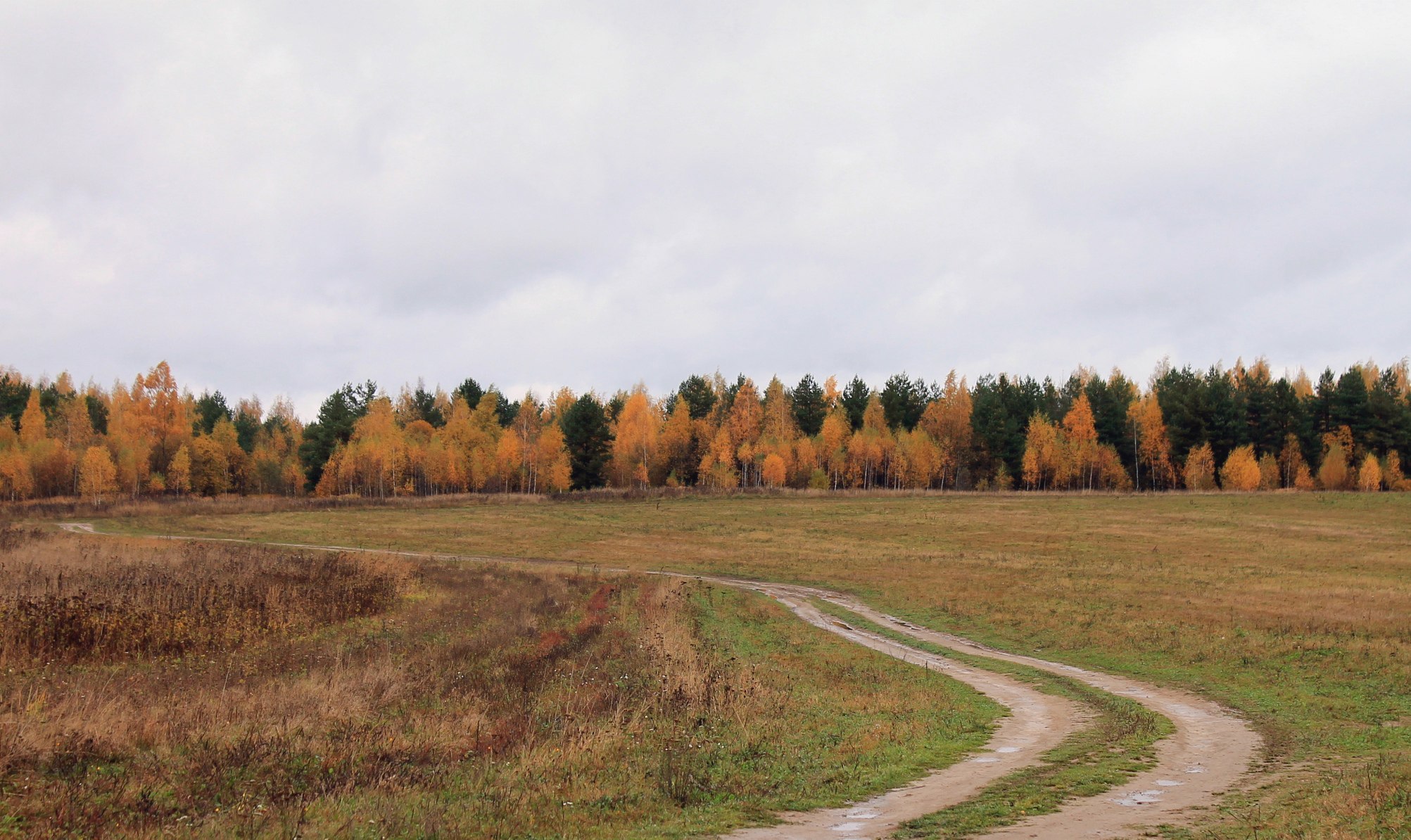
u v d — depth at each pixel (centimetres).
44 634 2108
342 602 2988
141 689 1720
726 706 1733
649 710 1658
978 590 4234
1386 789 1143
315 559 4459
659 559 5781
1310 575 4388
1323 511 7362
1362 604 3491
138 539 5706
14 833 930
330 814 1021
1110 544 5947
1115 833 984
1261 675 2394
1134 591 4016
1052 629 3269
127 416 12538
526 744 1381
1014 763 1406
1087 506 8169
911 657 2812
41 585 2783
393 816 1012
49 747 1217
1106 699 2125
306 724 1444
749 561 5684
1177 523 6931
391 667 1952
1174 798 1166
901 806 1128
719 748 1417
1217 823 1020
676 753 1348
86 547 4662
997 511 7912
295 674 1936
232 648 2264
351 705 1603
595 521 7600
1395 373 13725
